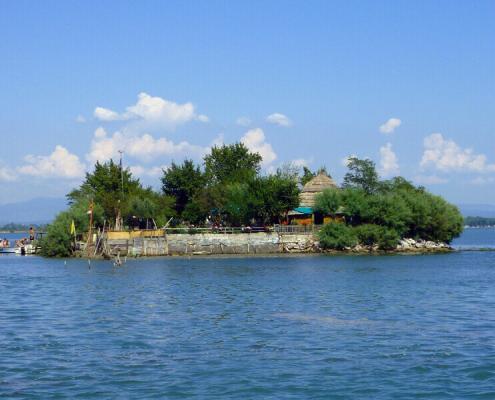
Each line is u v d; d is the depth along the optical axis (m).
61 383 33.59
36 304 61.19
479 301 60.66
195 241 125.69
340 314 53.44
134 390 32.34
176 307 58.44
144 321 50.91
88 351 40.28
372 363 36.72
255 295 66.62
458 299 62.22
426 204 137.62
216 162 173.25
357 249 130.25
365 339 42.88
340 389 32.16
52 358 38.56
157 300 63.34
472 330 45.66
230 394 31.61
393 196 136.75
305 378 33.97
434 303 59.44
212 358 38.28
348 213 133.75
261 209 135.12
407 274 88.62
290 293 68.00
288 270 95.69
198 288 73.50
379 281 79.50
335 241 128.88
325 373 34.84
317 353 39.12
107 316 53.53
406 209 133.50
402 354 38.62
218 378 34.19
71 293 69.69
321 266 102.25
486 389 31.98
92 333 45.97
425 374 34.50
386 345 41.00
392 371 35.12
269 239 128.50
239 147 175.00
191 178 155.50
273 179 137.38
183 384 33.19
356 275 87.50
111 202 138.25
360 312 54.38
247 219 138.50
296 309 56.47
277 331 46.06
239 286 75.19
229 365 36.66
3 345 42.06
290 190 135.88
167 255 124.00
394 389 32.12
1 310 57.28
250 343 42.16
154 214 139.12
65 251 127.31
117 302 62.12
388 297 64.12
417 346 40.62
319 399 30.80
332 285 75.31
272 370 35.53
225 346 41.38
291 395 31.39
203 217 148.38
